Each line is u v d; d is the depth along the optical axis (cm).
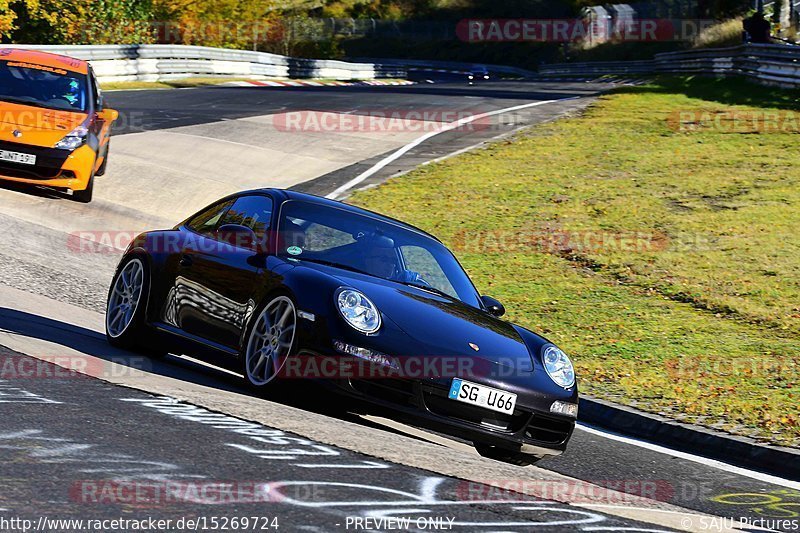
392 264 2416
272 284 2181
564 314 4238
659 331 4003
